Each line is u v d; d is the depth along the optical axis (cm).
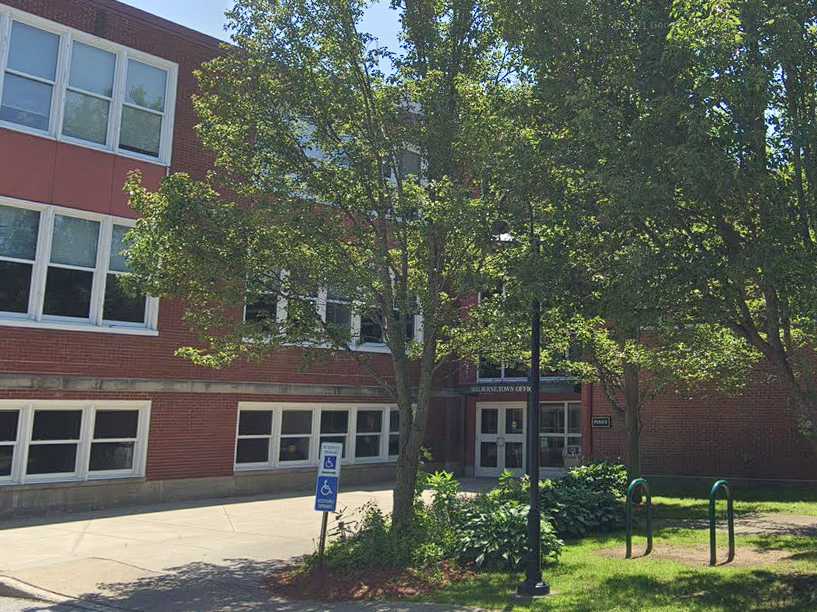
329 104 988
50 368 1420
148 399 1568
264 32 1003
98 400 1484
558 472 2138
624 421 1480
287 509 1518
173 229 934
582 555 1006
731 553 956
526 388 2081
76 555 1040
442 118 974
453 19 1036
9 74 1414
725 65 607
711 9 605
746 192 650
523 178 746
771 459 1802
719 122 624
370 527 1009
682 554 1001
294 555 1052
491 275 889
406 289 1038
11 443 1375
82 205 1488
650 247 691
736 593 773
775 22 616
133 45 1588
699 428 1881
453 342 1089
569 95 716
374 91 1014
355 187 1005
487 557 932
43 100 1459
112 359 1509
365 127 1015
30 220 1433
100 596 830
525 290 716
